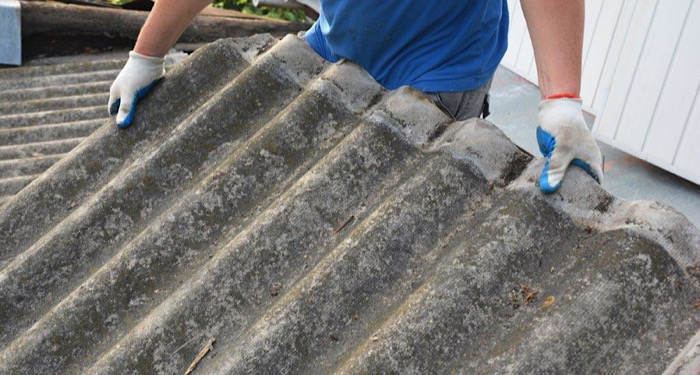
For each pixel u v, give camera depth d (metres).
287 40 2.65
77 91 4.90
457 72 2.48
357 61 2.58
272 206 2.19
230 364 1.87
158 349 1.96
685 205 4.34
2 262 2.38
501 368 1.73
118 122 2.58
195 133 2.48
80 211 2.36
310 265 2.08
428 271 1.98
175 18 2.54
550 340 1.74
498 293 1.89
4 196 3.68
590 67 4.84
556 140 2.04
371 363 1.79
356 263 2.00
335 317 1.93
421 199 2.11
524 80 5.52
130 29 5.55
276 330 1.91
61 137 4.32
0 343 2.16
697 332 1.71
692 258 1.85
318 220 2.16
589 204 2.01
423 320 1.84
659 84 4.37
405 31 2.46
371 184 2.22
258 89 2.56
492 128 2.22
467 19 2.45
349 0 2.40
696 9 4.14
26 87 5.00
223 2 9.45
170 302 2.04
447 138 2.24
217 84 2.67
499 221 2.00
